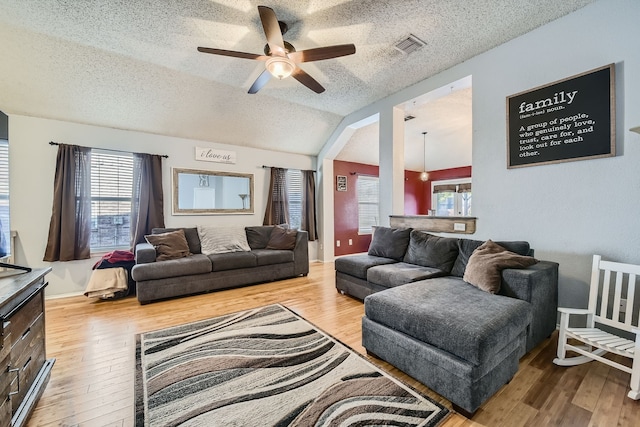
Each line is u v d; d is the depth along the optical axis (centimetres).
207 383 166
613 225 208
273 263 401
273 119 443
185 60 297
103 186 368
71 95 317
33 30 248
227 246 397
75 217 336
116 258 336
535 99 246
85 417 139
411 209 778
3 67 275
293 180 547
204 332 235
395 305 178
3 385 113
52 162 332
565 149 229
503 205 271
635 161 198
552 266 218
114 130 372
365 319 198
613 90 205
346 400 150
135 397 154
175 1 208
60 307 297
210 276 347
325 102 414
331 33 248
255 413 141
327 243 564
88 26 240
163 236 354
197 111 388
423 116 471
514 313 162
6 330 116
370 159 632
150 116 372
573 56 225
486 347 135
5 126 186
